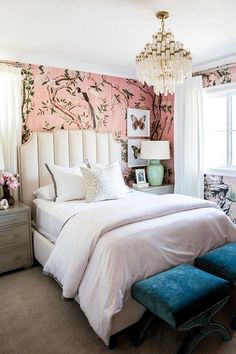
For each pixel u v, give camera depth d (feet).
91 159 12.44
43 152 11.16
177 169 13.76
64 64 11.79
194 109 12.71
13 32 8.68
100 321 5.58
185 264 6.66
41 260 9.29
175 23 8.22
